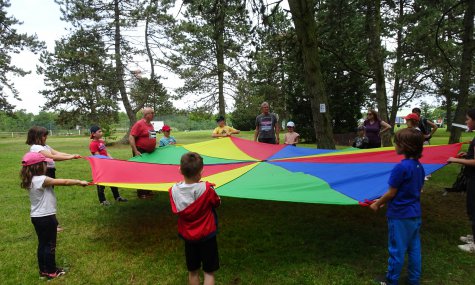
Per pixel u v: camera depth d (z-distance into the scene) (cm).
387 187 376
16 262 388
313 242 446
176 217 557
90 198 681
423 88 2803
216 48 2500
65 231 491
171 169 516
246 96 2603
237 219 548
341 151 612
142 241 455
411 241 310
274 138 818
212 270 292
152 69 2267
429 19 1273
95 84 2117
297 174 468
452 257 390
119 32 2109
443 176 848
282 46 999
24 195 704
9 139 3328
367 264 378
